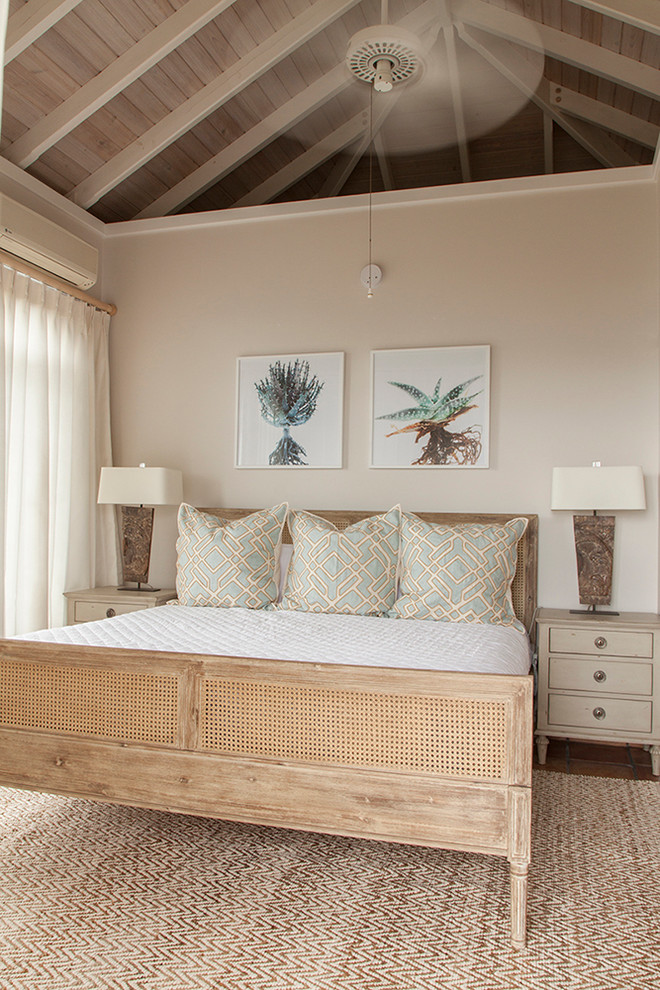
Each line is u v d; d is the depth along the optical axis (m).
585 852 2.35
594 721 3.23
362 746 1.97
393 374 4.01
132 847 2.36
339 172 4.55
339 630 2.85
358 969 1.68
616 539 3.65
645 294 3.68
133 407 4.48
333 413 4.10
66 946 1.76
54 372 3.96
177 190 4.47
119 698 2.17
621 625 3.21
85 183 4.17
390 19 3.58
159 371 4.45
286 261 4.25
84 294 4.20
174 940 1.79
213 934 1.82
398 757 1.95
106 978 1.63
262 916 1.92
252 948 1.76
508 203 3.89
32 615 3.76
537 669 3.32
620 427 3.69
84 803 2.77
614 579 3.64
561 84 3.81
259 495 4.23
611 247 3.74
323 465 4.11
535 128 4.18
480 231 3.93
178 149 4.19
